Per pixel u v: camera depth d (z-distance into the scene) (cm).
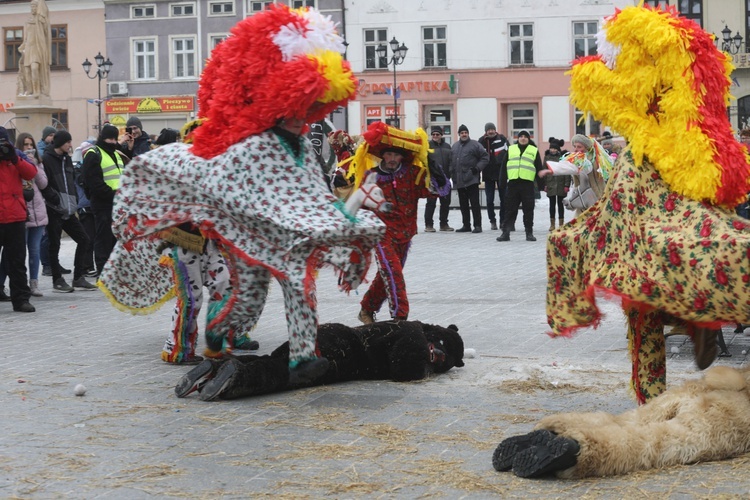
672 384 674
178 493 461
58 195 1278
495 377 710
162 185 649
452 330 742
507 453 481
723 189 514
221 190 615
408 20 4794
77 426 584
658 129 531
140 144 1375
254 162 616
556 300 566
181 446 539
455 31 4778
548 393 659
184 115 5122
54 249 1300
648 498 440
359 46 4844
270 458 516
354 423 585
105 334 939
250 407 627
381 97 4841
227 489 467
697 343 560
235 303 649
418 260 1602
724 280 475
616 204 532
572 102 562
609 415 497
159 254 760
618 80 539
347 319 999
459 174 2155
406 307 797
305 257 620
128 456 521
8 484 476
